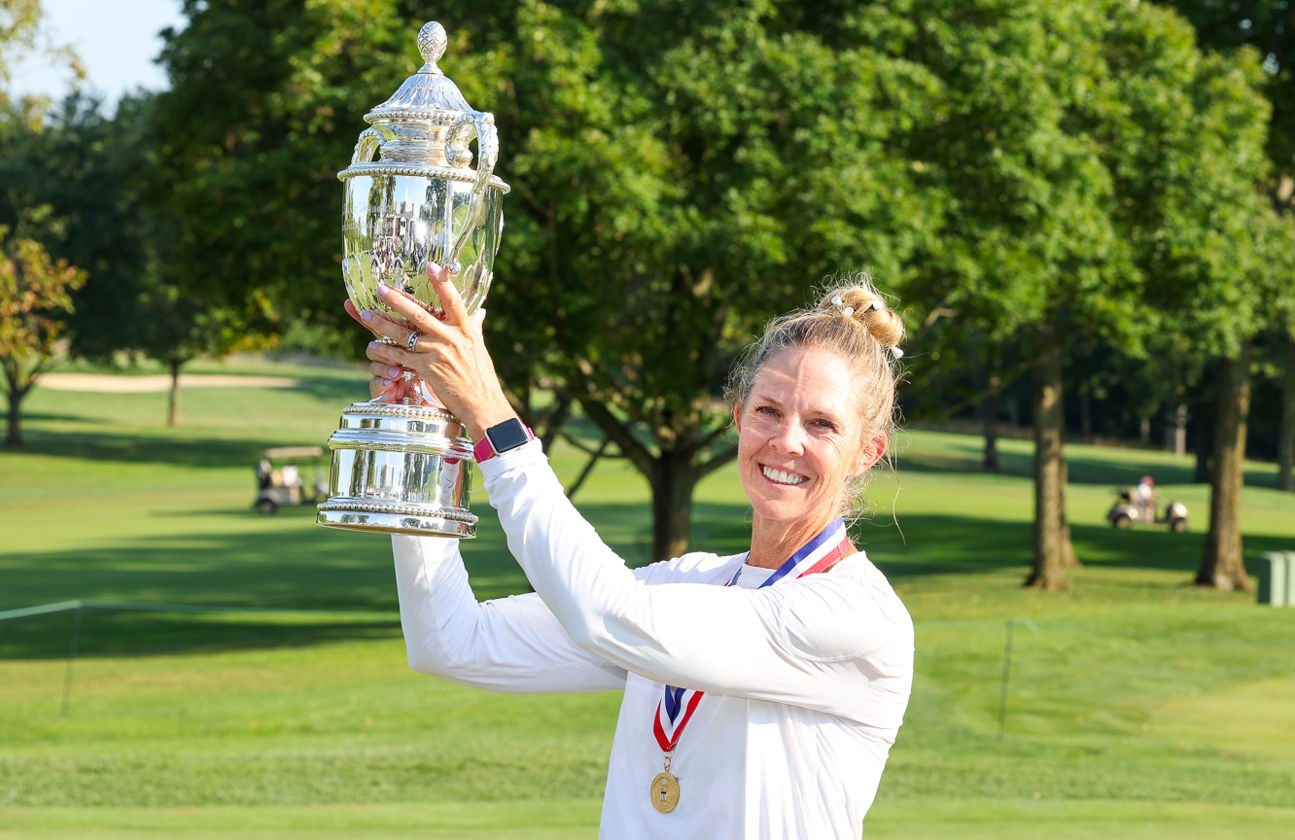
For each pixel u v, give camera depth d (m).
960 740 12.56
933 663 16.36
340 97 16.44
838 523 2.28
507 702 13.92
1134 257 19.58
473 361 2.06
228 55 18.72
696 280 18.28
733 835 2.13
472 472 2.27
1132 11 21.00
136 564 29.28
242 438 68.88
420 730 12.76
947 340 18.42
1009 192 17.31
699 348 19.20
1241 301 20.50
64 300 19.03
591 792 9.54
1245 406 28.03
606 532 34.84
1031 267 17.22
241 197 17.53
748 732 2.12
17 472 52.84
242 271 19.27
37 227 53.50
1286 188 27.66
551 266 17.12
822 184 15.97
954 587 27.80
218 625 21.48
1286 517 45.62
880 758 2.21
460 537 2.21
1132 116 19.59
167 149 20.00
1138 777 10.62
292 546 33.16
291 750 11.53
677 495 20.28
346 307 2.29
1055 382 27.30
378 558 31.09
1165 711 14.07
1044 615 22.22
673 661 2.00
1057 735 12.90
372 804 8.74
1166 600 25.64
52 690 15.34
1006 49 17.69
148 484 51.31
